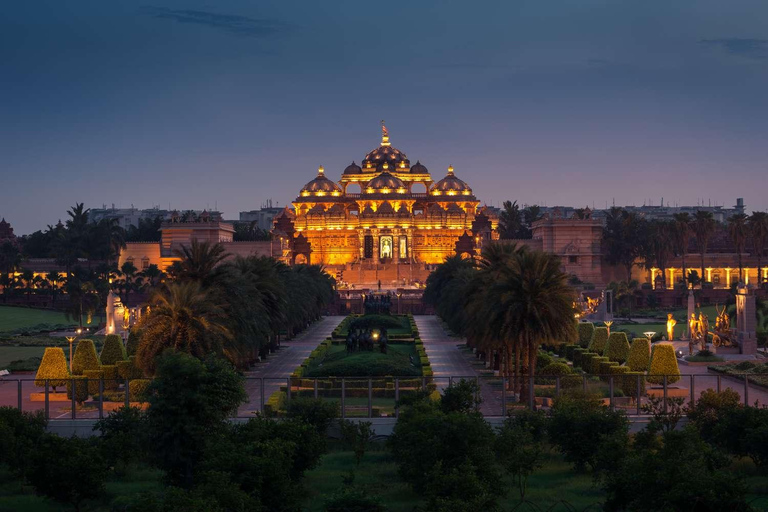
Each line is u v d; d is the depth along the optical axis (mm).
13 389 87625
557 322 76250
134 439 56812
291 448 50906
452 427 50625
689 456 45656
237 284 80375
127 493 52156
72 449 50406
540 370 85938
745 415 57594
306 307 136000
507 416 69000
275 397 72688
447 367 102688
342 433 64125
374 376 83688
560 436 56938
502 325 76938
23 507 50750
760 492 50656
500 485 49250
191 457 52031
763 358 105500
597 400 65188
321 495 50500
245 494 42875
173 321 71812
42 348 129625
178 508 38844
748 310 109312
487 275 92562
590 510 47344
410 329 153375
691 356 105562
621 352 93312
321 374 84562
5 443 55469
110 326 139750
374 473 56875
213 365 55250
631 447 57062
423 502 49469
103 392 77625
